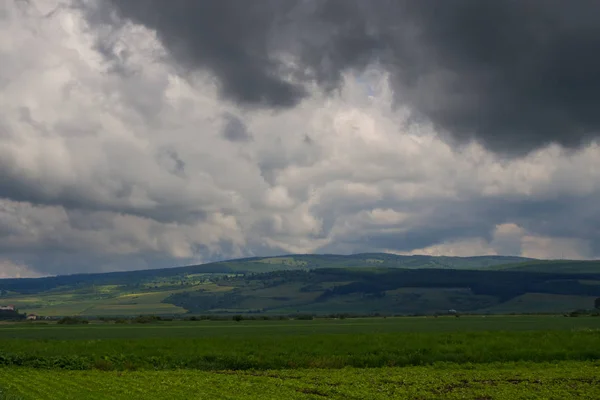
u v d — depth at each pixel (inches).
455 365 2229.3
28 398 1487.5
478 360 2330.2
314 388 1729.8
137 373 2065.7
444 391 1692.9
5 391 1588.3
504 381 1861.5
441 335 2974.9
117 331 4522.6
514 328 4158.5
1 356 2324.1
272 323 6530.5
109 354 2431.1
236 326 5467.5
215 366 2251.5
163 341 2829.7
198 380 1884.8
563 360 2347.4
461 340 2755.9
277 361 2285.9
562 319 6289.4
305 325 5531.5
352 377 1950.1
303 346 2603.3
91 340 2979.8
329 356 2375.7
